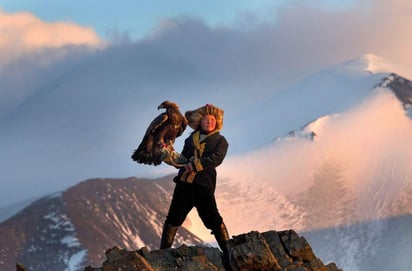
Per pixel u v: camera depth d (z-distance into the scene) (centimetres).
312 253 2312
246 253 2242
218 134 2464
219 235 2442
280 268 2245
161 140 2420
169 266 2209
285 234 2333
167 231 2461
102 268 2116
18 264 2019
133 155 2434
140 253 2219
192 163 2414
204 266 2211
